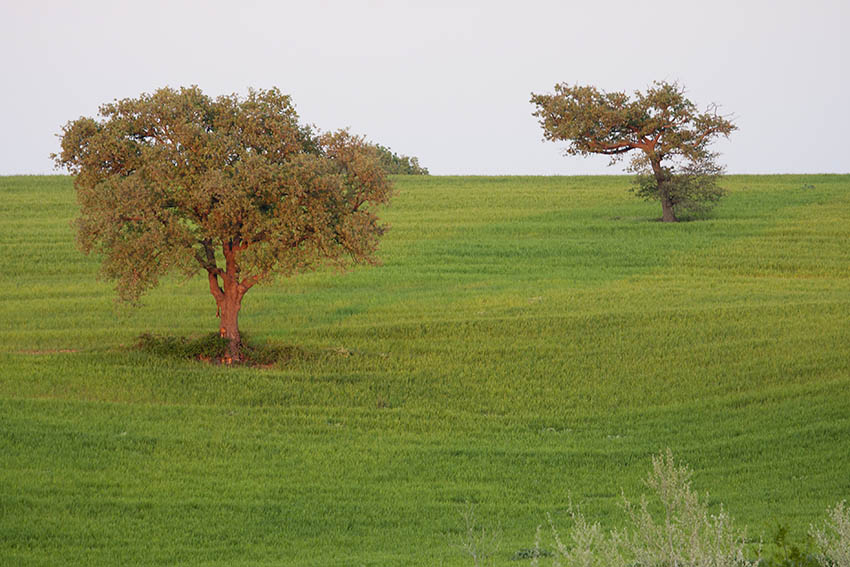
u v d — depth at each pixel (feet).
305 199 169.17
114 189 165.68
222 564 89.15
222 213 165.48
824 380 165.07
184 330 202.28
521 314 217.77
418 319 213.87
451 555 91.04
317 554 94.07
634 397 163.63
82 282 251.80
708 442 138.62
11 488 110.01
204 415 148.36
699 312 213.87
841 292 238.07
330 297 239.91
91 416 142.82
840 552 55.42
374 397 162.81
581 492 119.44
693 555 49.70
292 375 170.50
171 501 109.91
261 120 179.01
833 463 123.95
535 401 162.30
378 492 117.91
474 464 131.03
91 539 95.66
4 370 163.73
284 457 131.23
